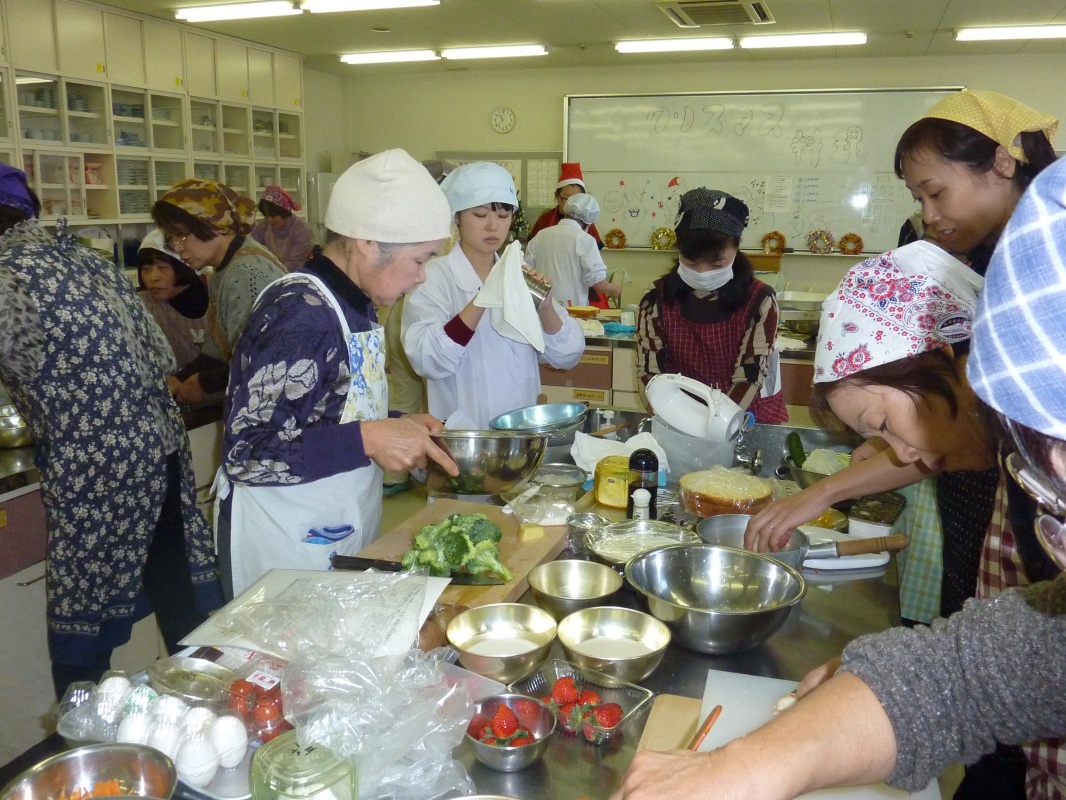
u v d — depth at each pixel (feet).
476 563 4.29
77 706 3.18
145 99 19.49
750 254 24.22
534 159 26.68
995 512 3.39
